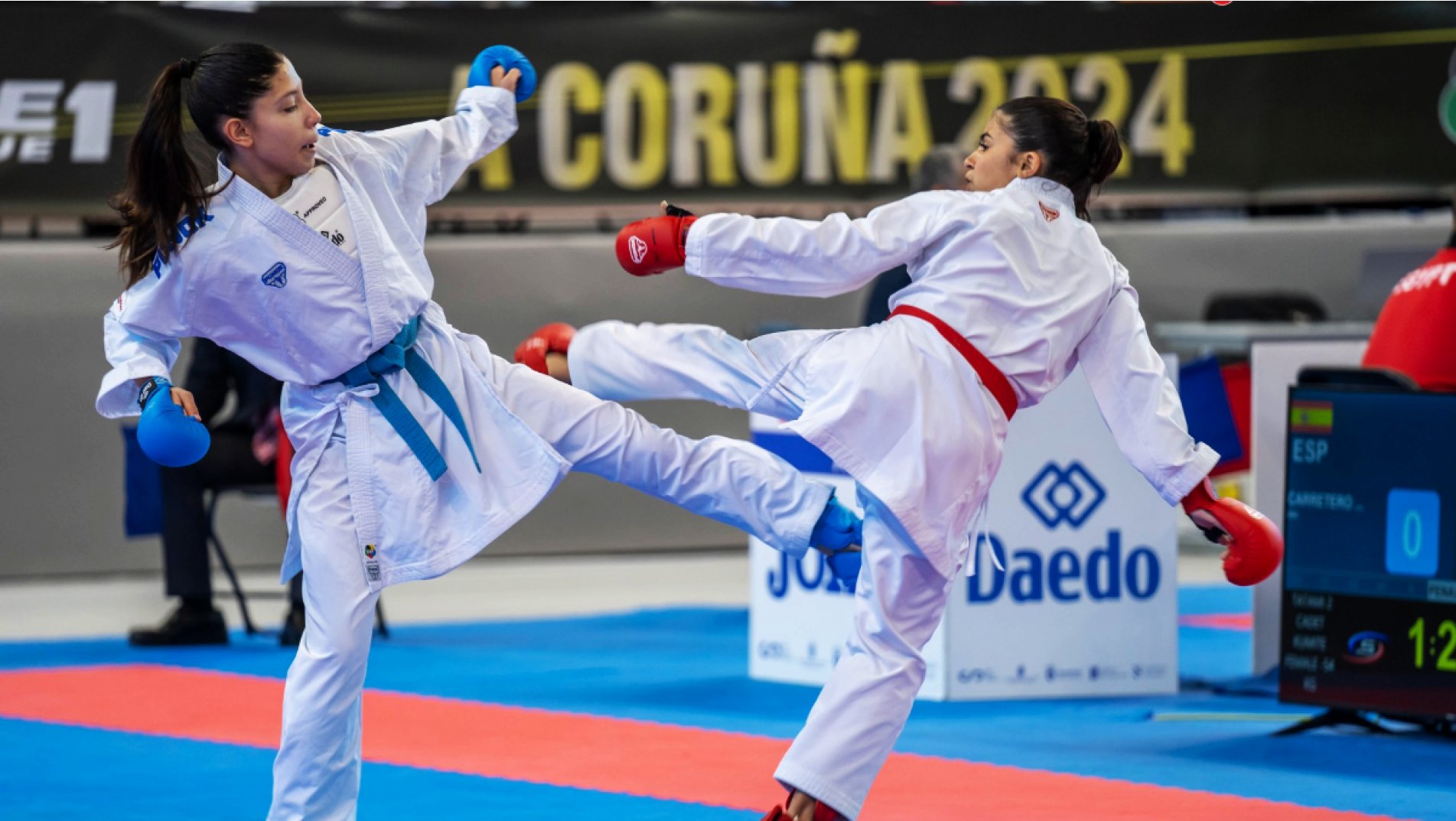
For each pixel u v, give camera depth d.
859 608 5.97
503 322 16.52
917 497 5.78
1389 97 17.72
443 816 7.13
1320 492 8.90
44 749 8.69
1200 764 8.14
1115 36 17.16
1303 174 17.66
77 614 14.38
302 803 5.90
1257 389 10.20
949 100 16.88
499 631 13.27
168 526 12.62
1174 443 6.09
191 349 16.00
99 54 15.43
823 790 5.70
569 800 7.39
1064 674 10.09
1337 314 18.06
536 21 16.16
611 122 16.41
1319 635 8.91
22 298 15.71
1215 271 17.88
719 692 10.36
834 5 16.66
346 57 15.73
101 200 15.56
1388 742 8.68
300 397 6.00
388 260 5.88
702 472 6.23
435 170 6.29
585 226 16.89
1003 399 5.95
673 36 16.45
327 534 5.89
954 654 9.96
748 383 6.39
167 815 7.21
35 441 15.81
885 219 6.02
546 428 6.14
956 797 7.41
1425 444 8.57
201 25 15.56
